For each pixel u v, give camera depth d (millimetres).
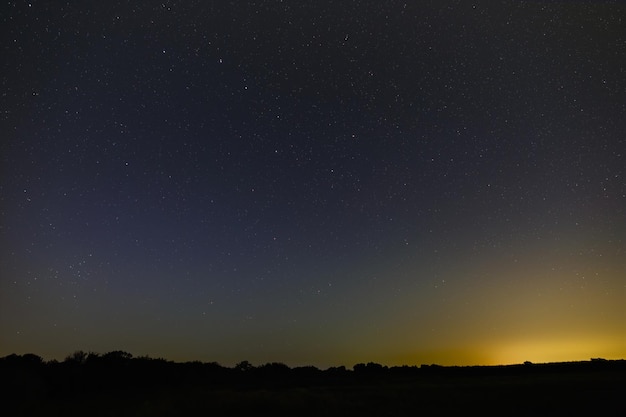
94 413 18344
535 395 21312
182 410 18891
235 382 32219
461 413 17391
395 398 21344
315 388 26734
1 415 18266
